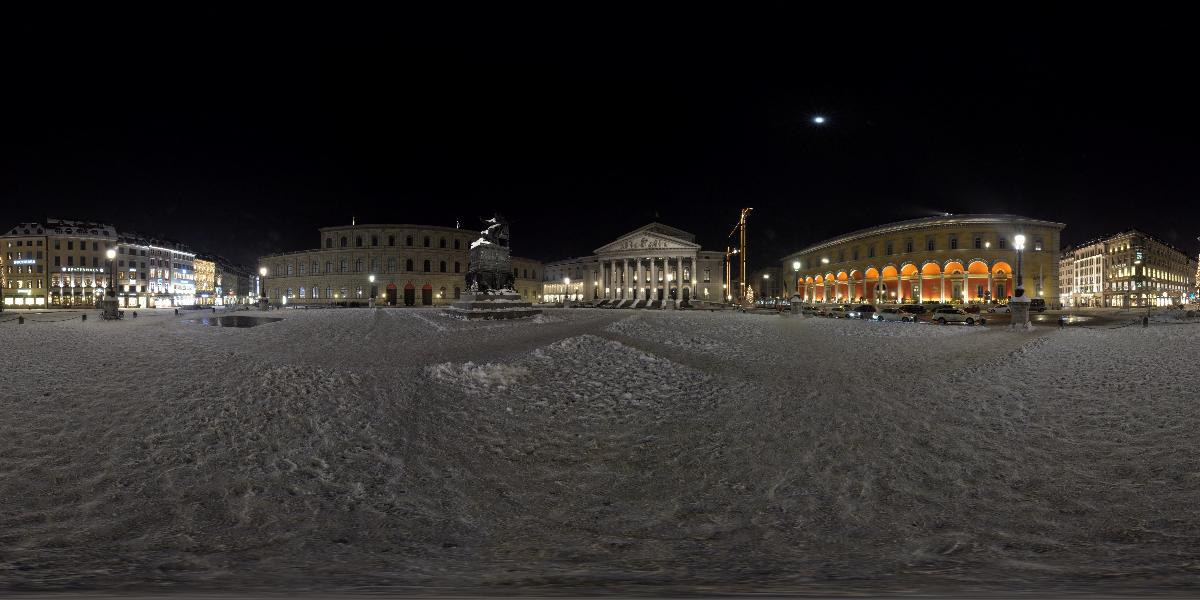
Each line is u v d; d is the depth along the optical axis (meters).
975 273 67.69
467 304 31.95
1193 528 5.37
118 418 9.02
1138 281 97.88
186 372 12.93
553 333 22.09
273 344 19.33
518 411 10.18
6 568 4.66
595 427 9.27
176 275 111.06
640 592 4.16
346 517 5.91
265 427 8.71
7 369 13.26
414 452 7.93
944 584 4.33
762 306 70.06
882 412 9.65
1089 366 12.82
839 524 5.72
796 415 9.58
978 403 10.12
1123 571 4.57
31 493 6.29
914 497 6.32
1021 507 6.00
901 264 74.44
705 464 7.52
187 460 7.36
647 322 27.73
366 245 92.94
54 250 90.62
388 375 12.72
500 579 4.50
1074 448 7.68
